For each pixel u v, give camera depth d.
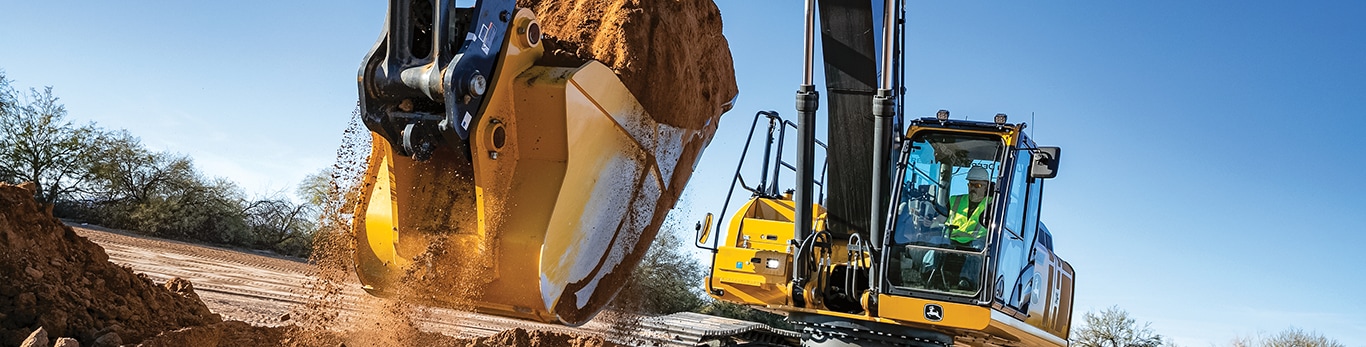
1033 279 7.35
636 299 5.92
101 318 5.27
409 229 4.74
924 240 6.46
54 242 5.63
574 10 5.84
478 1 4.29
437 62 4.19
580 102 4.65
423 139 4.32
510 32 4.50
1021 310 6.99
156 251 16.66
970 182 6.45
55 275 5.33
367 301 4.94
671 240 6.10
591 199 4.88
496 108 4.47
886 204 6.72
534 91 4.54
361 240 4.87
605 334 6.56
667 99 5.61
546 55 4.93
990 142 6.45
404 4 4.31
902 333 6.68
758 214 7.61
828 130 6.98
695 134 6.09
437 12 4.21
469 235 4.68
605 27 5.58
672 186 5.79
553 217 4.57
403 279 4.68
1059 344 8.58
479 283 4.62
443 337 5.73
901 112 6.84
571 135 4.59
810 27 6.74
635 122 5.22
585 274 4.99
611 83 4.94
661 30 5.69
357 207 4.86
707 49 6.45
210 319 6.10
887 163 6.68
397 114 4.32
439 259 4.65
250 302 9.66
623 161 5.14
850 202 7.08
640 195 5.36
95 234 19.14
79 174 25.47
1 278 5.03
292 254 26.61
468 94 4.21
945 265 6.40
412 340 4.96
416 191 4.77
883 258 6.44
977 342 7.43
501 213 4.58
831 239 7.10
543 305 4.63
